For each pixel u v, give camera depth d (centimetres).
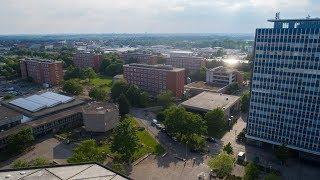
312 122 12506
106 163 12381
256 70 13512
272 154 13575
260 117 13912
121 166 11444
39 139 14925
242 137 15138
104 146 14038
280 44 12556
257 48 13250
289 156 13300
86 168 5275
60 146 14088
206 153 13562
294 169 12238
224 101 18738
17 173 5053
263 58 13162
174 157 13162
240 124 17362
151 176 11525
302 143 13000
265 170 12069
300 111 12725
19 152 13350
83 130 15875
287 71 12644
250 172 10662
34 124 15100
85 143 11450
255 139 14312
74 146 14075
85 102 19400
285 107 13088
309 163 12744
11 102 18588
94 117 15150
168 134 15650
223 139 15225
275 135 13688
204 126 14600
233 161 11581
